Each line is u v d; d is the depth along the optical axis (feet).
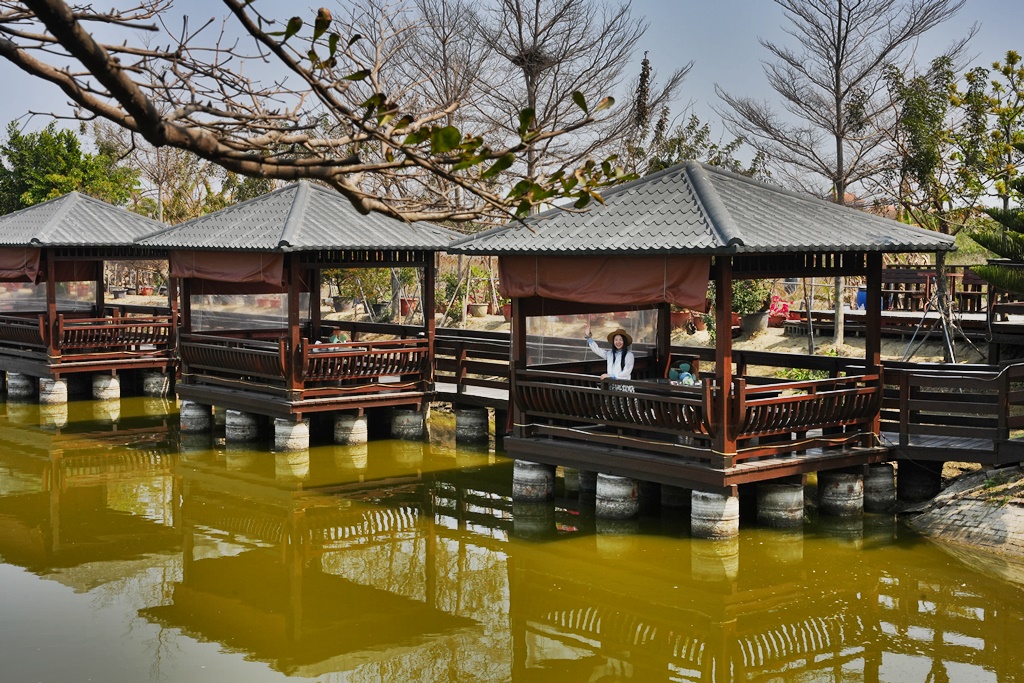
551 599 34.86
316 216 56.34
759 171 80.94
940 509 40.32
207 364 58.90
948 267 63.82
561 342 53.11
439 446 58.03
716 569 36.58
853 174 74.08
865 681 27.68
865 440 41.19
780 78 72.64
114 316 80.64
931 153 68.18
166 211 113.50
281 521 43.98
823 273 41.14
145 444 58.08
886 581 35.12
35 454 55.62
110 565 38.17
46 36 10.71
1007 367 38.81
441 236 57.88
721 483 36.55
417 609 34.14
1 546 40.22
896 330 71.97
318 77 9.80
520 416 43.27
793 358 47.03
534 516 43.55
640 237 37.93
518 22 73.61
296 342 53.11
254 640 31.07
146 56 10.23
